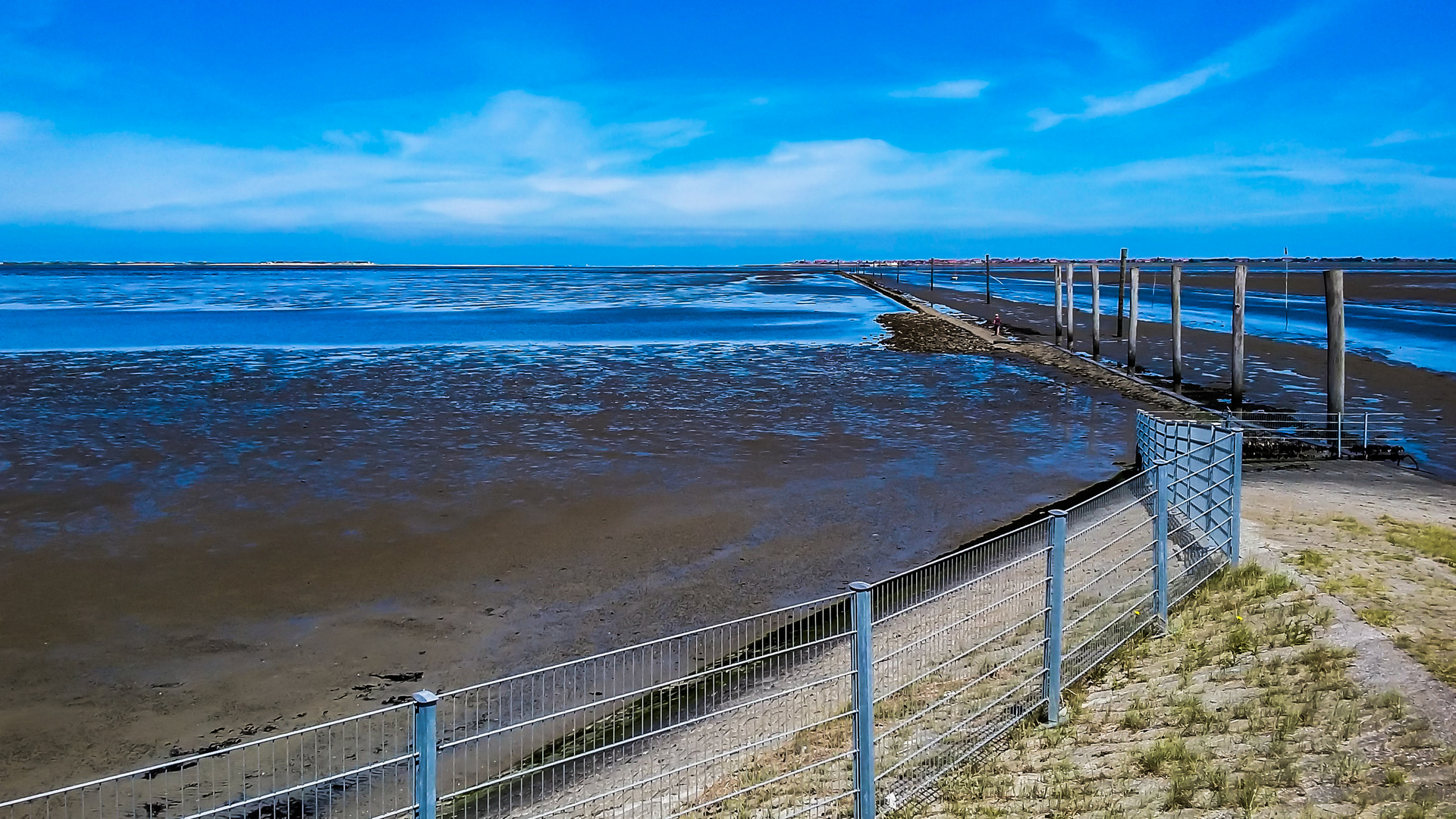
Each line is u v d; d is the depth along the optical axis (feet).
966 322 215.72
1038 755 24.61
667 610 41.83
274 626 40.14
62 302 305.94
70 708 32.89
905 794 23.02
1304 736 22.93
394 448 77.15
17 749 30.07
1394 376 116.67
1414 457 72.49
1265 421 87.92
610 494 62.59
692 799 23.95
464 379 120.57
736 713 29.53
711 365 137.69
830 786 23.59
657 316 251.39
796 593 43.96
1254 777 21.18
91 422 88.94
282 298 349.61
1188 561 39.19
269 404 100.07
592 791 25.35
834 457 74.54
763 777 24.63
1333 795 20.18
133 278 613.11
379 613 41.65
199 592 44.24
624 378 122.83
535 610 41.96
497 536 53.11
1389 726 22.54
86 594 43.86
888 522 56.24
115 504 59.67
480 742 29.40
